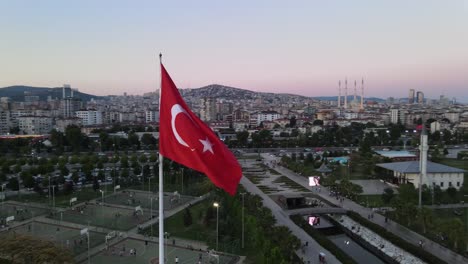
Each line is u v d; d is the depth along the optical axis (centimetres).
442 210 13475
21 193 16550
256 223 10094
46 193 16338
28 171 17212
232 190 3388
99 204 14900
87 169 18025
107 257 9656
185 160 3359
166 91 3431
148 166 19362
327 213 13550
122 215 13438
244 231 10888
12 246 7694
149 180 17688
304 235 11206
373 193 16362
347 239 12038
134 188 17712
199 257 9631
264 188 17688
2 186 15562
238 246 10375
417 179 16462
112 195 16325
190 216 12212
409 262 9575
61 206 14550
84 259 9469
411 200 13750
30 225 12231
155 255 9838
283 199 14500
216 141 3478
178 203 15075
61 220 12788
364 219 12562
